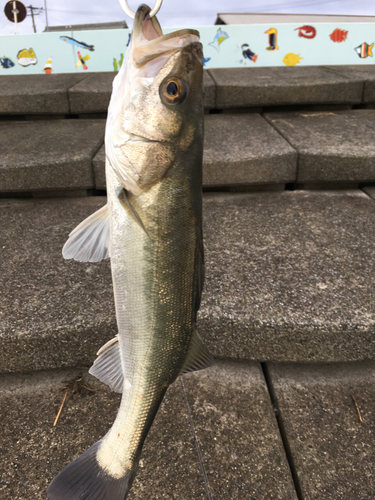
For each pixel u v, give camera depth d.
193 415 0.48
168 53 0.32
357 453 0.45
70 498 0.33
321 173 0.93
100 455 0.35
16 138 1.05
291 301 0.55
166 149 0.33
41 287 0.59
